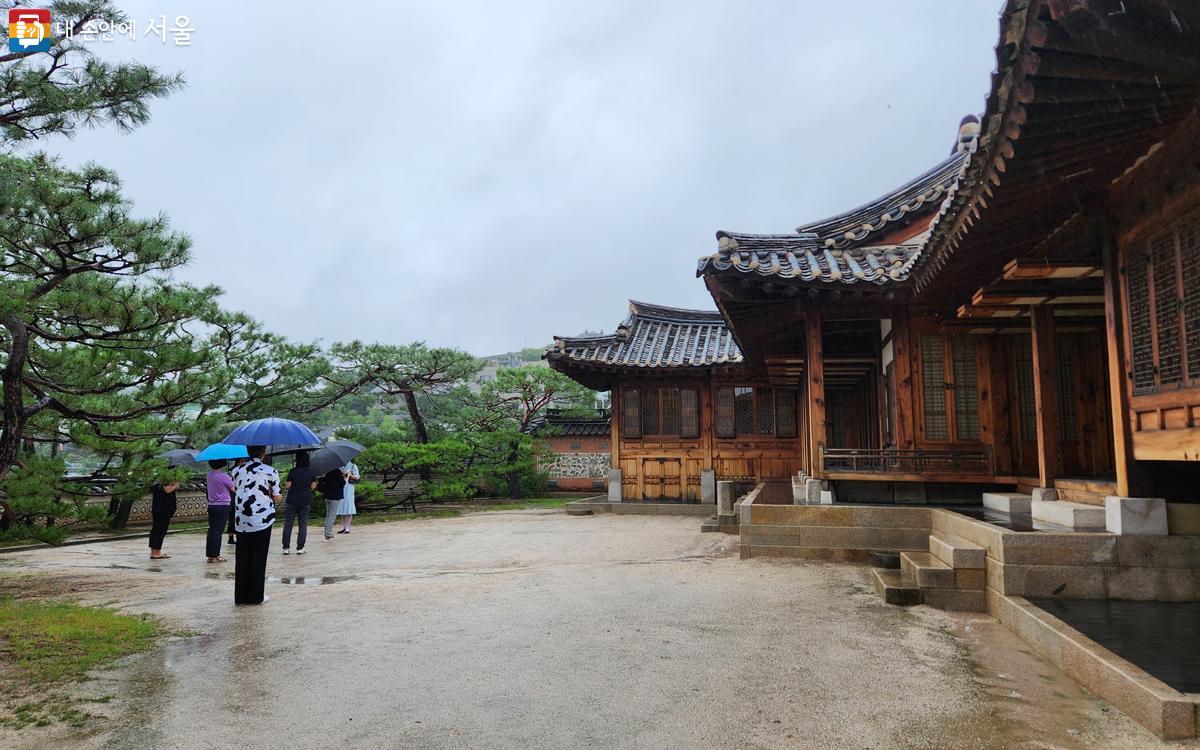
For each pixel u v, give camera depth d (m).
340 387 26.33
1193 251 5.45
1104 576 6.22
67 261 9.65
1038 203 6.50
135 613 7.09
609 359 20.14
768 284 10.66
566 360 19.53
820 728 3.88
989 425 10.73
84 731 3.90
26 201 8.36
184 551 13.48
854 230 12.02
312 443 9.63
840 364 14.95
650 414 21.06
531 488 28.14
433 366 26.98
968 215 6.77
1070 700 4.30
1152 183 5.80
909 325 10.97
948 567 7.01
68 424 13.87
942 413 10.84
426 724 3.96
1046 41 4.07
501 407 29.83
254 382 20.92
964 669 4.94
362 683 4.69
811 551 9.53
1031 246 7.65
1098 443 10.18
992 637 5.80
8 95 7.18
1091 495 7.59
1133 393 6.35
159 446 14.76
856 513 9.44
